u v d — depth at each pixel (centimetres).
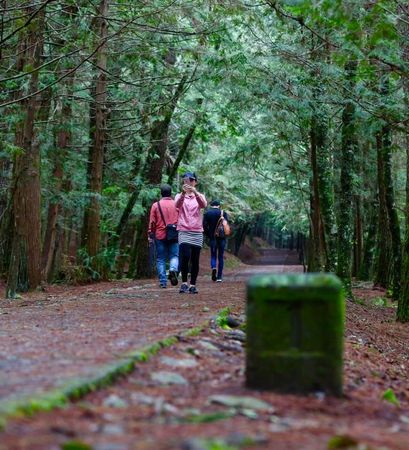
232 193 3447
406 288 1305
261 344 461
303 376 456
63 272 1928
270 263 6162
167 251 1466
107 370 448
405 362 906
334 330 457
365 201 2992
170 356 550
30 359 505
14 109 1620
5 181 2152
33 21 1267
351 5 902
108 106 2153
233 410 401
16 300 1362
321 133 1644
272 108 1526
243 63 1412
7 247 1997
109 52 1630
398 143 1972
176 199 1285
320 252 1706
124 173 2561
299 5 934
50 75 1670
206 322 757
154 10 1433
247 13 1416
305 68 1360
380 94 1277
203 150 2683
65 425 335
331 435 357
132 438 319
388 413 452
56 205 2184
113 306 1020
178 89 1883
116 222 2823
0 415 327
